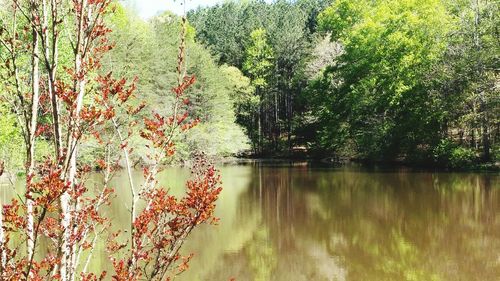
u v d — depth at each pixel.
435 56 30.42
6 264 3.06
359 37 36.16
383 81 34.16
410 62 31.97
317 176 28.92
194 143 39.41
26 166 3.22
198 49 47.22
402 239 13.82
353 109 36.28
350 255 12.53
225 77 50.72
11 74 3.47
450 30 31.06
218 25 66.88
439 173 26.98
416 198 19.75
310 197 21.34
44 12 3.23
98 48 3.67
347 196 21.14
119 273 3.62
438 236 13.95
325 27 46.56
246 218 17.25
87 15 3.41
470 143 30.81
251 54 56.00
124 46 35.59
